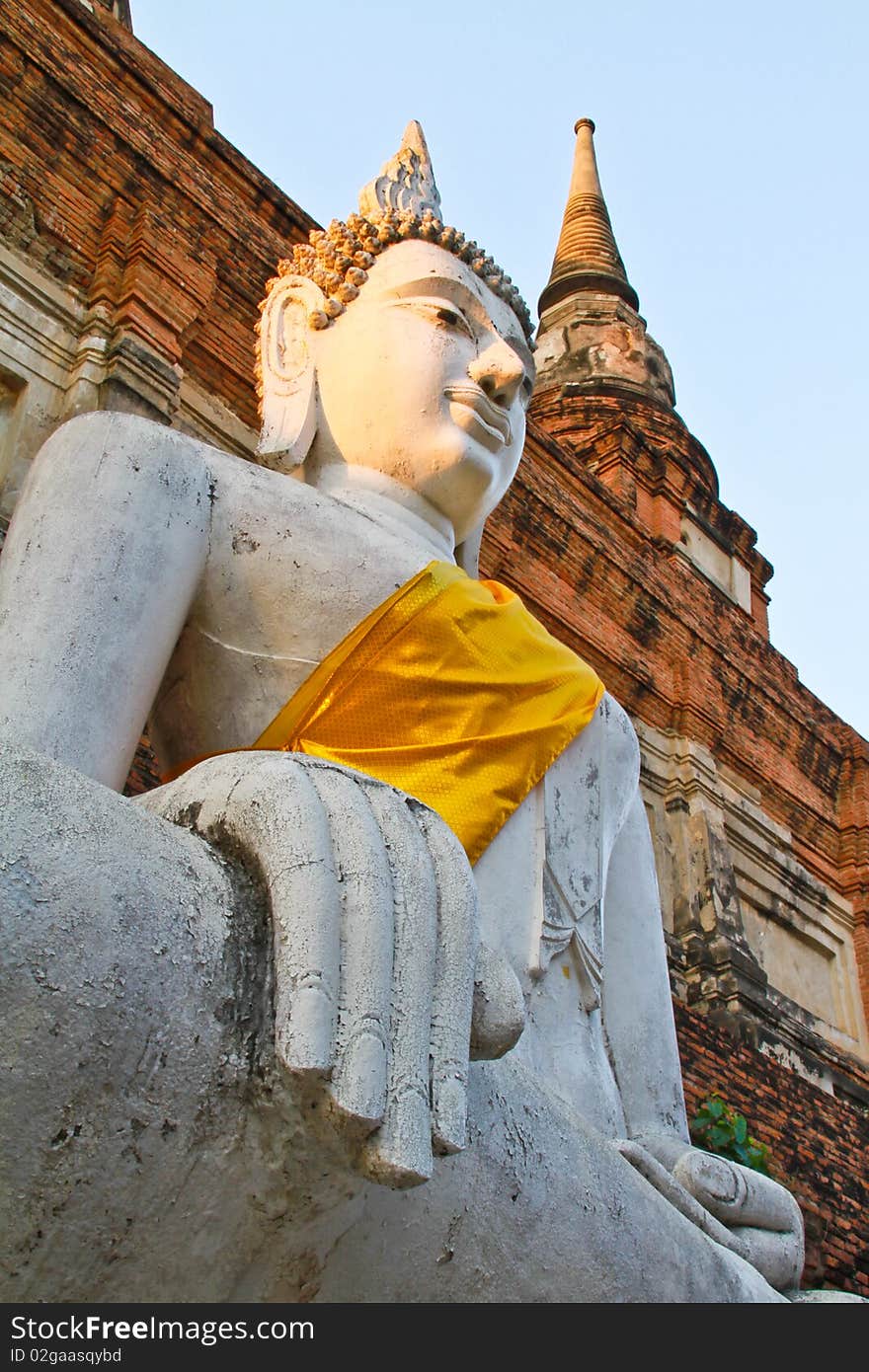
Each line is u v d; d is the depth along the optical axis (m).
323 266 3.81
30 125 8.90
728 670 13.42
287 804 1.87
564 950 3.11
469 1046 1.88
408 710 2.94
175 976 1.64
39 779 1.65
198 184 9.55
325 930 1.75
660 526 14.60
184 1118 1.63
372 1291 1.92
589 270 18.30
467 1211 1.99
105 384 8.52
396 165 4.13
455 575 3.17
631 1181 2.33
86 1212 1.57
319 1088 1.67
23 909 1.51
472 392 3.56
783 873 13.17
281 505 3.08
